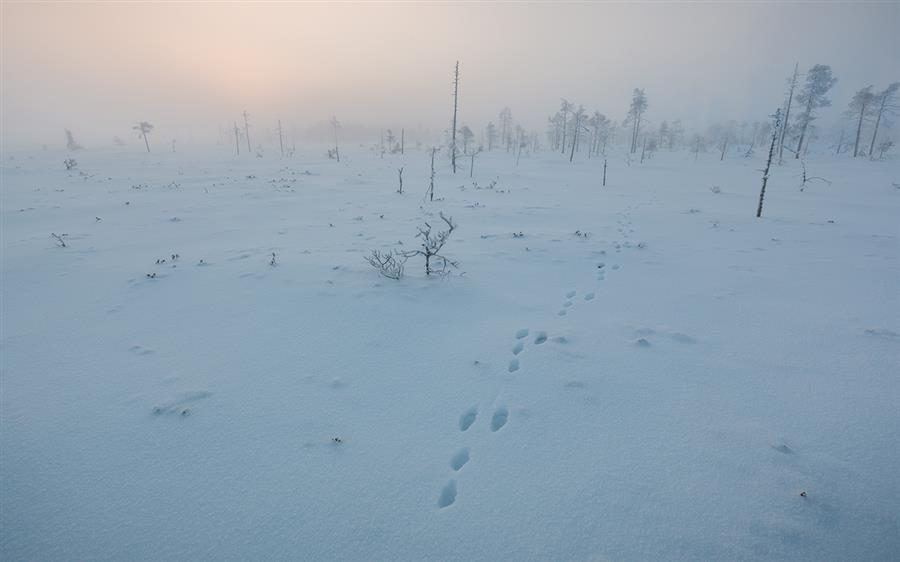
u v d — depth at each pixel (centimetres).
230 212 1623
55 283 806
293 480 340
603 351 552
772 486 332
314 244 1112
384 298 722
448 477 345
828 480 338
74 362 523
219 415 421
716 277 872
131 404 439
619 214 1712
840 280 849
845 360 531
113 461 361
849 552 278
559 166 4459
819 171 3797
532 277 859
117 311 678
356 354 543
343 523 302
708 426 405
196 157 5603
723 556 275
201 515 309
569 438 388
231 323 633
